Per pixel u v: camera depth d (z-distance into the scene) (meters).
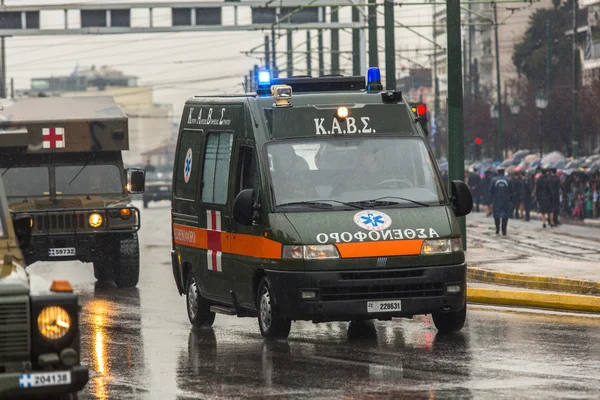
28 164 57.19
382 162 35.16
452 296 33.81
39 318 20.27
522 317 39.72
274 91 35.62
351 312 33.12
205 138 38.97
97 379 29.09
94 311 44.62
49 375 20.05
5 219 24.23
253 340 35.50
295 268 33.16
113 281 58.81
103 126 57.12
